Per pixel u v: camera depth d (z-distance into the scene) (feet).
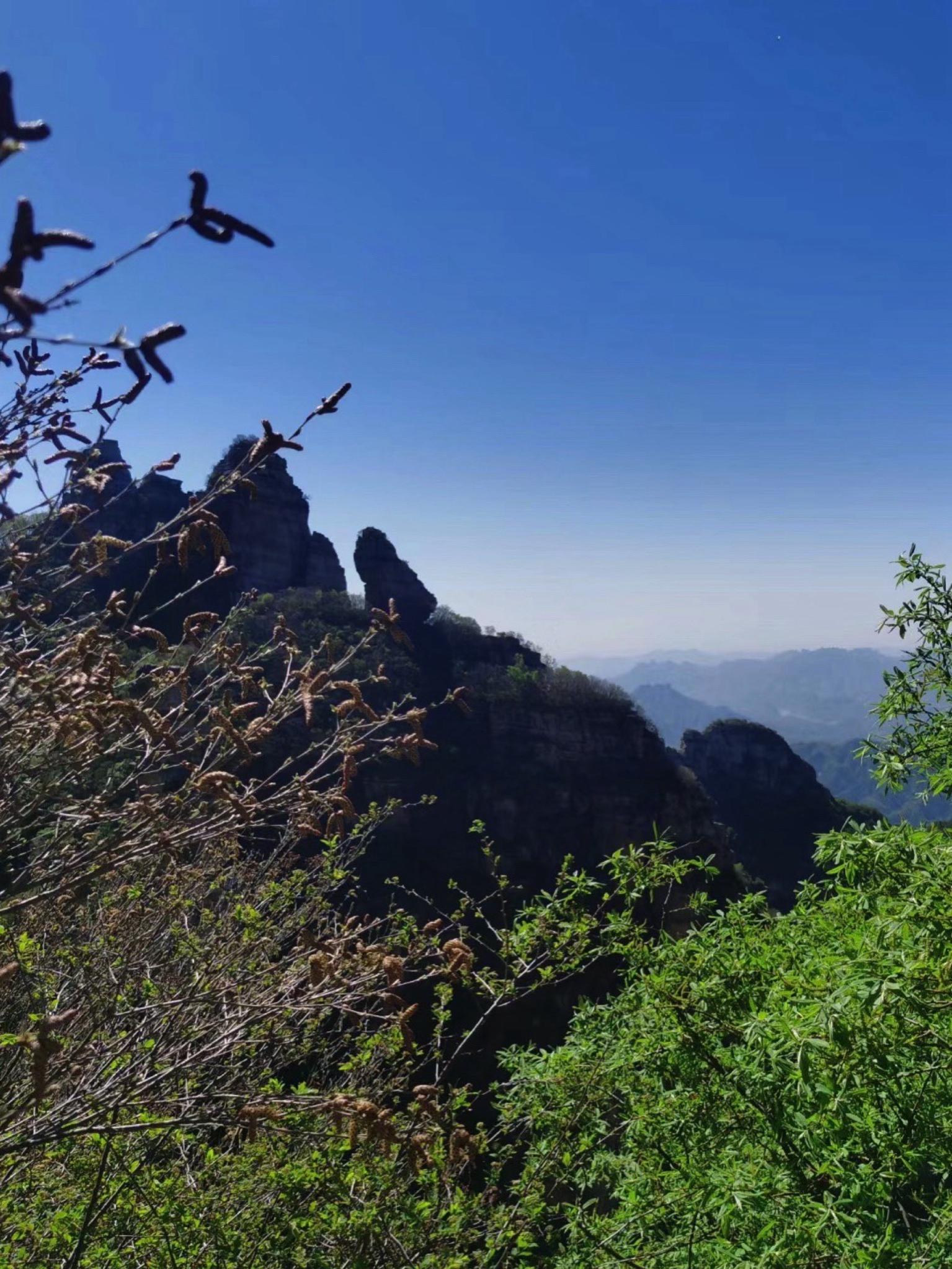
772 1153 11.03
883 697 17.31
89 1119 6.19
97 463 6.54
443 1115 8.51
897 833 10.04
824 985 9.09
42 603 5.84
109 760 6.73
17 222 2.36
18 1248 7.38
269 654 7.41
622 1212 11.34
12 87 2.24
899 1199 10.51
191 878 9.37
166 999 7.37
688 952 12.25
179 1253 7.54
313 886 11.23
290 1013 6.73
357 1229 8.27
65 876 6.05
